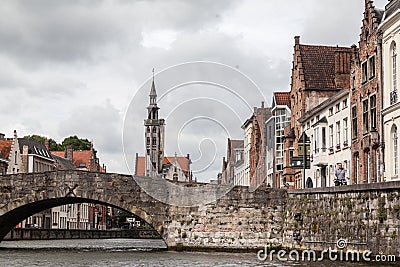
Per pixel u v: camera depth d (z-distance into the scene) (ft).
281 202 130.93
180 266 100.53
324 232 111.65
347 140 152.56
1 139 312.91
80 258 120.16
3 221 150.20
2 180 140.97
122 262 109.70
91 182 138.00
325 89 185.57
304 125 186.39
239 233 131.64
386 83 127.95
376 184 93.97
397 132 122.62
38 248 156.76
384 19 130.41
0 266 103.60
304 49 193.36
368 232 96.17
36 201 139.64
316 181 172.14
